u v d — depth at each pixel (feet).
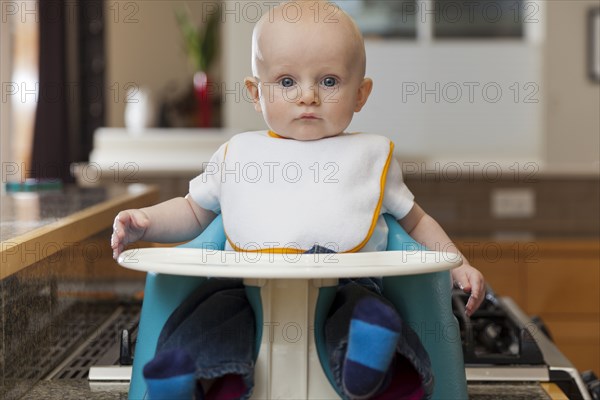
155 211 2.77
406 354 2.19
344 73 2.64
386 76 9.85
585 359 8.49
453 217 9.69
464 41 9.81
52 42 10.15
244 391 2.25
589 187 9.63
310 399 2.32
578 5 9.73
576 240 8.62
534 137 9.83
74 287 4.03
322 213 2.59
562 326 8.52
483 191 9.66
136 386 2.52
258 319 2.34
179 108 10.76
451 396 2.58
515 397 3.14
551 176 9.65
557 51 9.80
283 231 2.57
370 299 2.07
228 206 2.70
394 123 9.89
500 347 3.99
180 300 2.55
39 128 10.14
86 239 4.32
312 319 2.33
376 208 2.66
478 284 2.65
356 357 2.03
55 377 3.45
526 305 8.50
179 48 11.43
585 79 9.80
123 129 10.66
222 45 10.85
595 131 9.82
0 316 2.88
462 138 9.87
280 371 2.31
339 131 2.73
